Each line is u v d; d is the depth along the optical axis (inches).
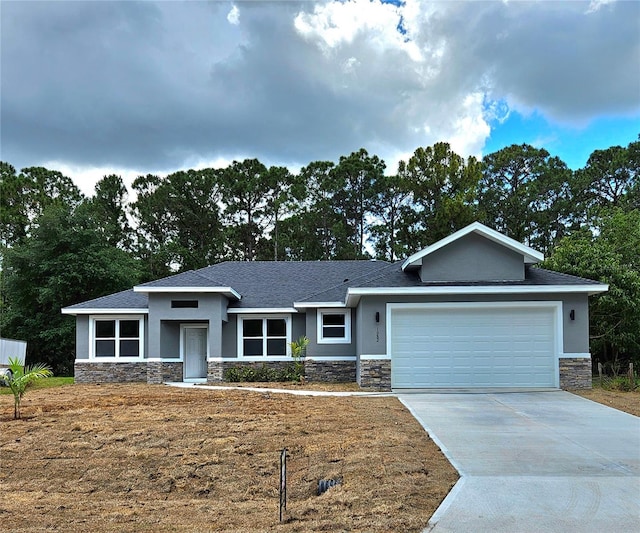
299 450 390.9
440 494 283.4
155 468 372.5
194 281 867.4
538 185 1759.4
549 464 339.6
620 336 851.4
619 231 1022.4
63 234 1385.3
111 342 910.4
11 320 1362.0
